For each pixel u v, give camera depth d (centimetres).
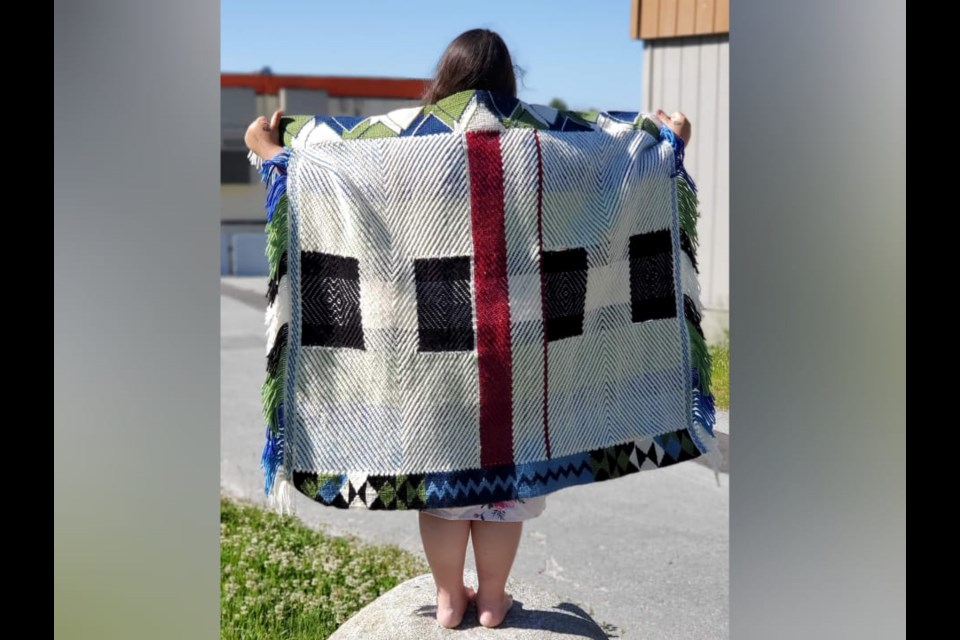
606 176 226
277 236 218
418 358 221
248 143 227
